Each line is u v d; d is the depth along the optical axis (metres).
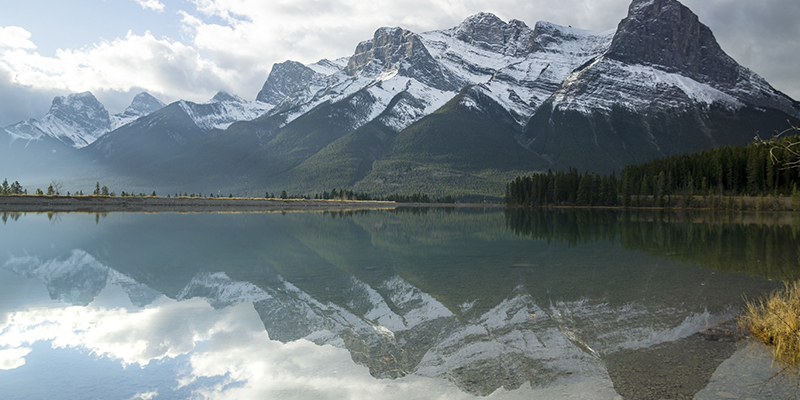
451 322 9.34
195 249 22.16
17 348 7.49
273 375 6.37
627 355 7.37
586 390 5.97
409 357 7.23
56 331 8.51
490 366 6.86
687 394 5.82
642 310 10.30
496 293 12.17
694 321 9.37
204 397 5.53
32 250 21.00
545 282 13.77
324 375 6.41
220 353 7.32
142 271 15.42
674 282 13.78
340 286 13.09
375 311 10.21
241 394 5.66
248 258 19.08
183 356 7.18
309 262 18.11
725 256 20.20
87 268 15.95
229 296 11.66
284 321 9.32
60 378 6.16
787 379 6.30
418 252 21.88
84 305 10.56
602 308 10.52
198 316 9.66
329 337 8.31
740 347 7.77
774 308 8.70
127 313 9.85
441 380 6.29
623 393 5.88
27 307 10.29
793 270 16.09
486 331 8.70
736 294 12.02
